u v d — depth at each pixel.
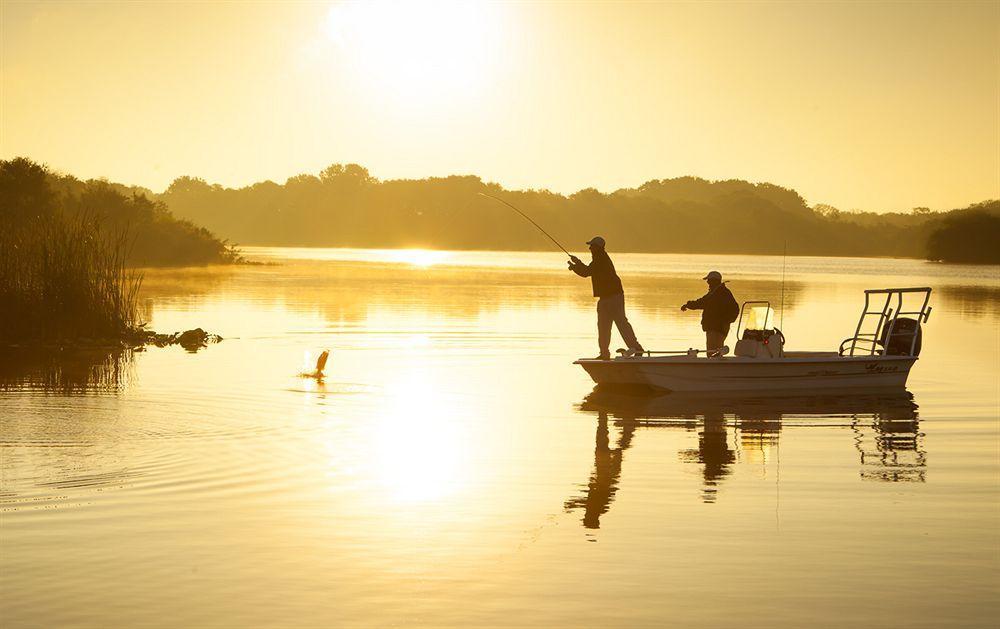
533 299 61.25
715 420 21.72
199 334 36.44
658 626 9.99
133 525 13.19
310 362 30.36
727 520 13.72
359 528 13.19
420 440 18.95
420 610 10.37
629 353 26.89
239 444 18.14
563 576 11.41
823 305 60.66
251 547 12.34
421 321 44.91
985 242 175.12
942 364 32.59
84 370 28.25
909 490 15.52
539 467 16.91
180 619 10.10
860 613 10.38
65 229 38.69
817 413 22.80
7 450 17.36
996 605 10.62
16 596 10.69
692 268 134.00
